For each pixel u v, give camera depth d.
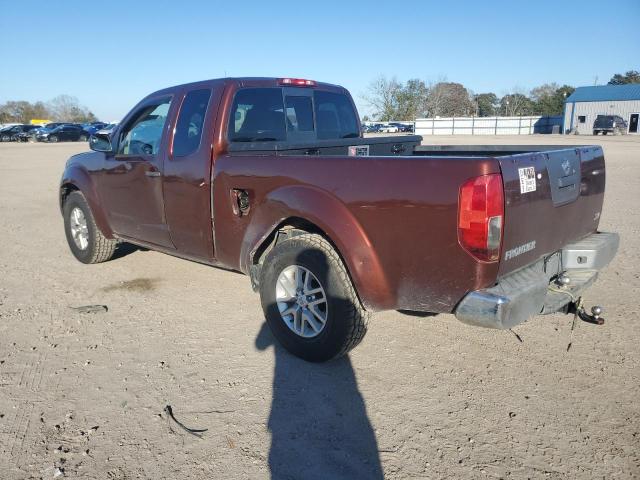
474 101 88.25
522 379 3.65
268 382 3.67
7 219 9.75
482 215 2.95
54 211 10.61
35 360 4.01
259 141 4.80
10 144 42.09
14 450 2.97
